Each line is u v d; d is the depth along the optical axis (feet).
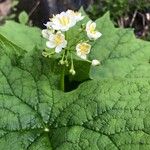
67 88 0.80
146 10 2.04
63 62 0.70
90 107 0.66
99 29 0.90
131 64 0.85
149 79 0.67
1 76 0.71
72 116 0.68
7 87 0.71
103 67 0.84
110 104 0.65
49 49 0.73
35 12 1.94
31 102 0.70
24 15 1.77
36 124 0.69
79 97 0.69
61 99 0.70
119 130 0.62
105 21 0.91
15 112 0.70
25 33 0.90
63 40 0.71
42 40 0.89
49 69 0.71
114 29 0.90
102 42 0.88
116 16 2.03
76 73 0.77
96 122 0.65
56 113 0.69
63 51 0.73
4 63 0.71
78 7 1.92
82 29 0.75
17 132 0.69
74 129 0.66
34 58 0.72
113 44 0.88
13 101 0.70
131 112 0.63
